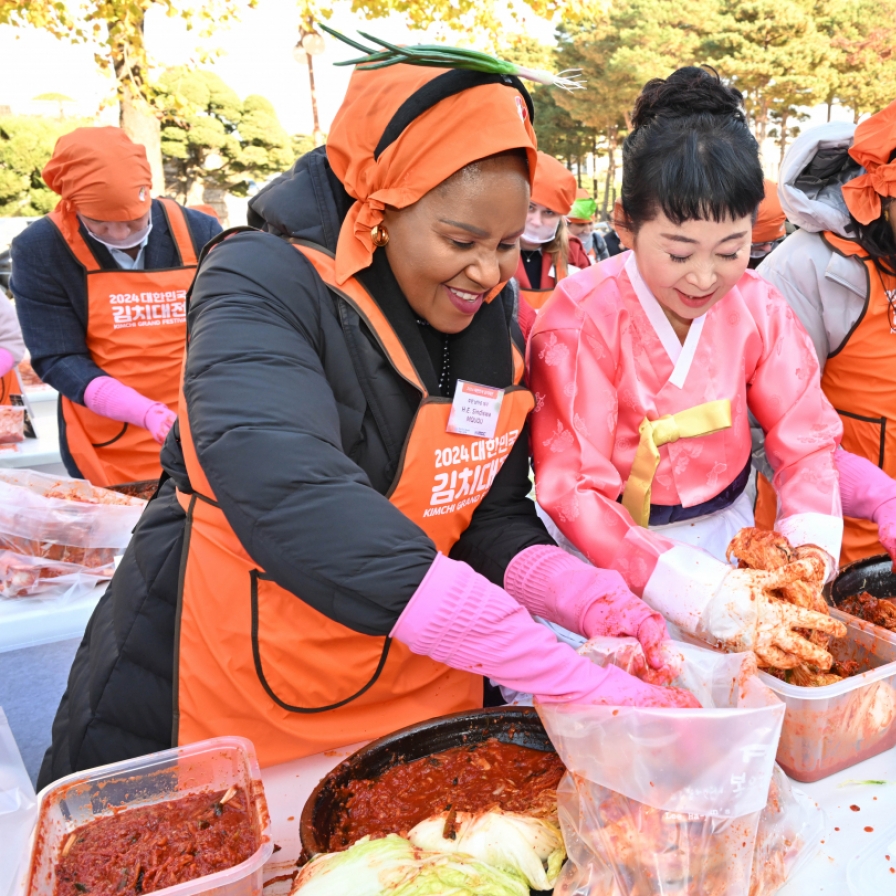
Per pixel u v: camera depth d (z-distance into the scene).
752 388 1.46
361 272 1.08
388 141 0.96
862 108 32.31
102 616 1.30
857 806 1.01
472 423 1.14
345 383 1.08
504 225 0.96
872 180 1.70
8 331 2.92
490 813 0.89
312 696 1.18
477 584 0.88
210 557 1.13
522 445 1.35
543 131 34.69
